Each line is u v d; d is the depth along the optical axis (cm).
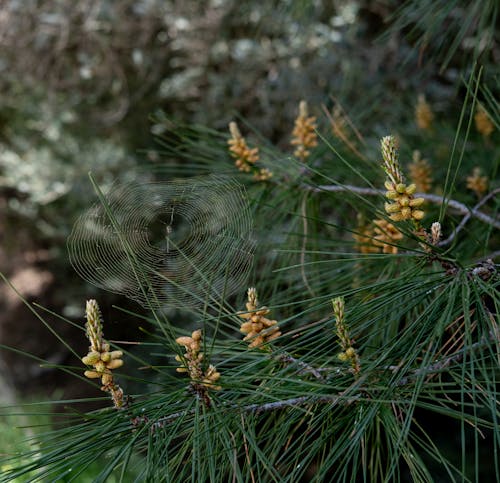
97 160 311
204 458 74
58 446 74
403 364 78
